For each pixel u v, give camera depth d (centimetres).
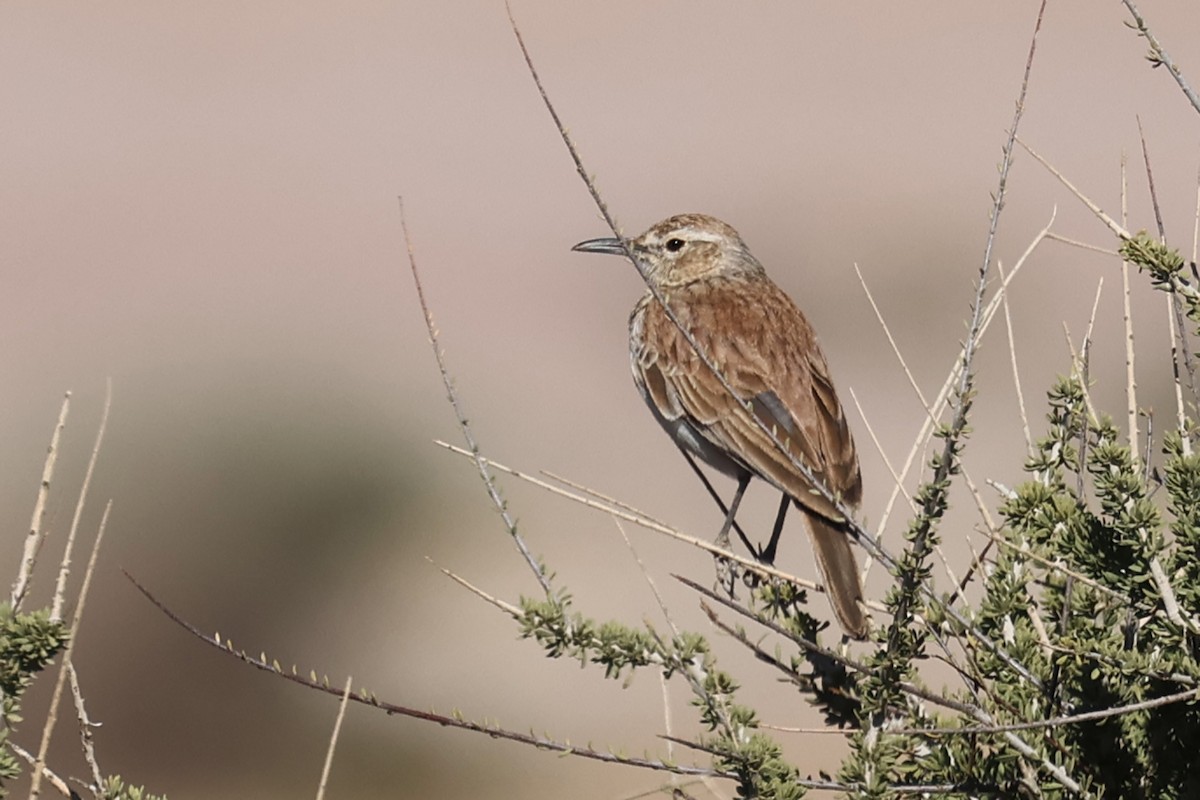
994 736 536
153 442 1905
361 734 1591
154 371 2252
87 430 1920
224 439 1881
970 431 534
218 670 1672
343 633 1741
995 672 552
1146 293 2394
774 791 535
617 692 1593
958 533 1238
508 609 549
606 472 2069
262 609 1739
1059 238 596
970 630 532
